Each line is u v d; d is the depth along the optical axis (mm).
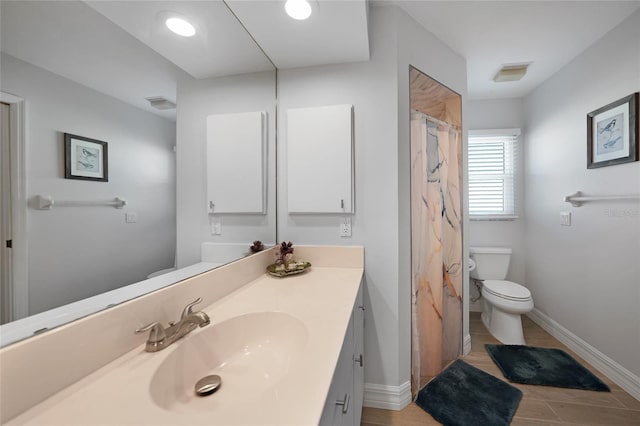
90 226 633
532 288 2645
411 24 1656
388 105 1554
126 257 726
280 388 545
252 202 1426
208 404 663
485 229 2844
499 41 1891
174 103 927
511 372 1829
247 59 1348
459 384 1735
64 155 578
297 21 1228
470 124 2898
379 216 1577
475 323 2600
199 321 765
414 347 1680
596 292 1897
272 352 875
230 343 868
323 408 491
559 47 1958
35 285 523
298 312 946
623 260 1691
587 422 1432
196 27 1022
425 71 1743
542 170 2486
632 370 1633
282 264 1505
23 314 505
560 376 1785
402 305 1601
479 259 2662
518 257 2793
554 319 2342
